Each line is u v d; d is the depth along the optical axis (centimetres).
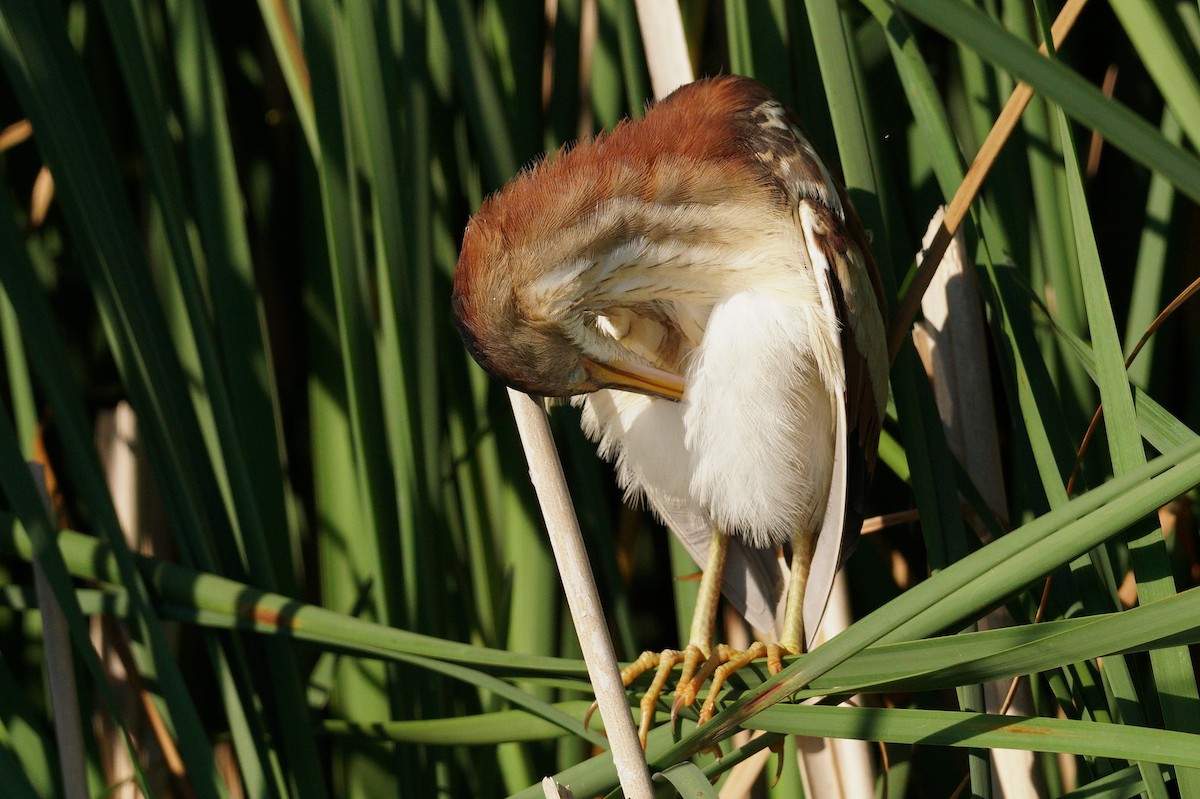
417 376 416
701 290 418
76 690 414
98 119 416
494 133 418
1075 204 409
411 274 416
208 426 417
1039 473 415
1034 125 418
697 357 418
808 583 415
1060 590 414
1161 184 417
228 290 417
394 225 416
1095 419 412
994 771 416
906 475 419
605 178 415
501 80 422
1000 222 420
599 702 408
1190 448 405
